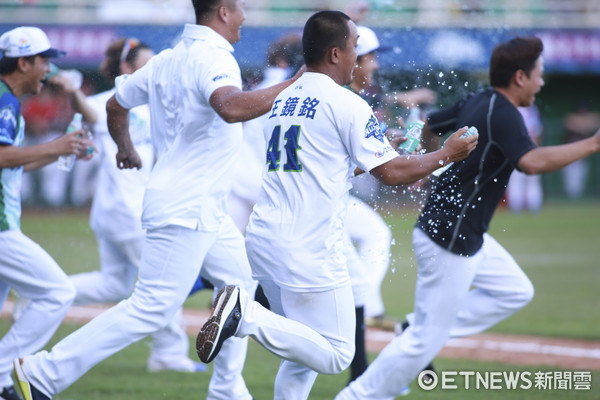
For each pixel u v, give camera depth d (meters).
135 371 15.72
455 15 41.66
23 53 12.71
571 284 26.09
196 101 11.27
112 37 45.12
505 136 11.59
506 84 12.20
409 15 40.03
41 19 46.62
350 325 10.32
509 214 49.44
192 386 14.53
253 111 10.52
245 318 9.79
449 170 11.99
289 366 10.92
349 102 9.75
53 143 12.29
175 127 11.56
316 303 10.05
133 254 15.22
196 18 11.69
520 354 17.17
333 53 10.06
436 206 12.10
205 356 9.77
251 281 12.45
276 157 10.14
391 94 14.02
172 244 11.38
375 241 16.06
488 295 12.99
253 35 45.09
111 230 15.10
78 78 15.39
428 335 12.05
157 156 12.05
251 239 10.27
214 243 12.17
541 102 57.19
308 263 9.87
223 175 11.68
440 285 11.97
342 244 10.22
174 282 11.43
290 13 49.09
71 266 25.80
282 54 17.02
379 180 9.81
